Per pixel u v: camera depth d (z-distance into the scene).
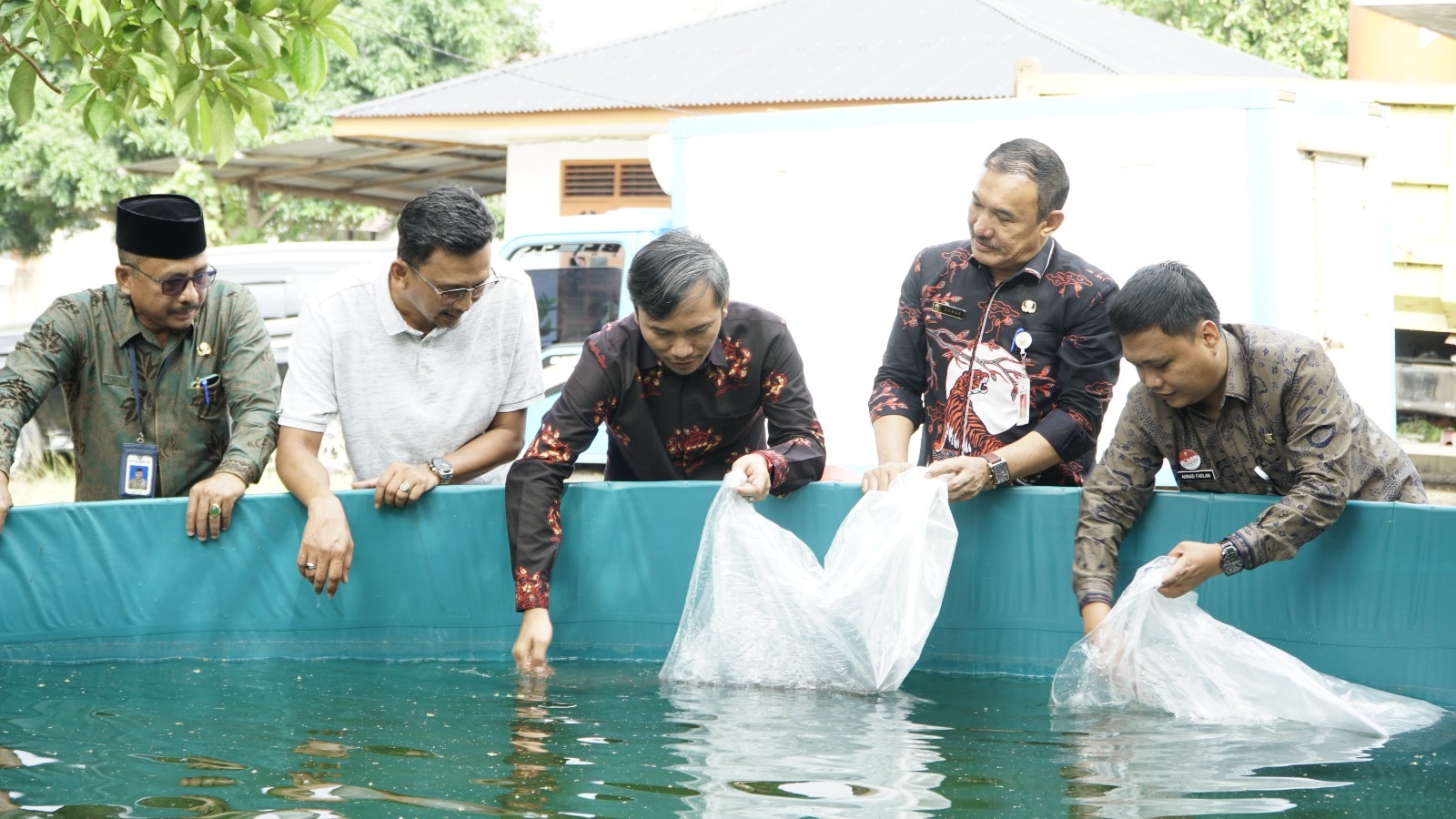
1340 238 6.57
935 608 3.32
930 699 3.18
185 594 3.55
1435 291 7.80
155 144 18.16
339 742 2.66
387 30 19.31
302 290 9.77
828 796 2.32
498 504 3.66
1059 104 6.59
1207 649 3.04
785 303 7.13
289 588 3.60
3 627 3.47
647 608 3.67
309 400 3.58
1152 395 3.24
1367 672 3.22
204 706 2.97
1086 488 3.35
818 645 3.27
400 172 15.52
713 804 2.26
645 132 12.36
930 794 2.34
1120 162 6.47
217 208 17.48
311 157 14.22
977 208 3.43
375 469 3.68
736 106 12.03
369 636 3.64
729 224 7.24
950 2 14.26
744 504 3.44
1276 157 6.19
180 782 2.38
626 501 3.66
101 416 3.63
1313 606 3.26
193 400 3.65
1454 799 2.35
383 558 3.61
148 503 3.52
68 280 24.92
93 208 18.66
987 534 3.54
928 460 3.77
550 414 3.54
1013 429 3.55
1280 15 18.58
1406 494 3.29
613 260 8.30
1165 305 2.94
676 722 2.87
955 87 11.73
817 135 7.05
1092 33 14.10
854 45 13.35
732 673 3.31
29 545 3.46
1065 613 3.48
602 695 3.15
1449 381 8.04
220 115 4.25
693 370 3.42
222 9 4.11
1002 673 3.55
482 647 3.67
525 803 2.27
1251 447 3.15
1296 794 2.36
